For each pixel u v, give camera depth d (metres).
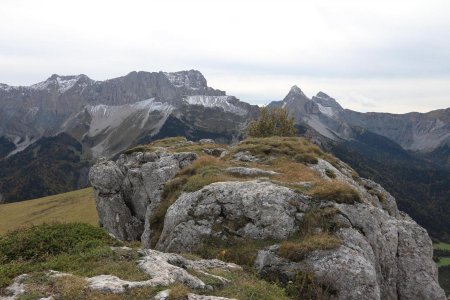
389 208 53.12
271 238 29.89
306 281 25.44
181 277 19.95
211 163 45.03
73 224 26.66
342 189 32.88
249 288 21.05
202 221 32.34
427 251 33.31
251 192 33.03
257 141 58.38
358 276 25.53
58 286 17.48
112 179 55.31
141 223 53.28
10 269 19.61
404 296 30.67
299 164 45.59
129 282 18.22
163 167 52.75
